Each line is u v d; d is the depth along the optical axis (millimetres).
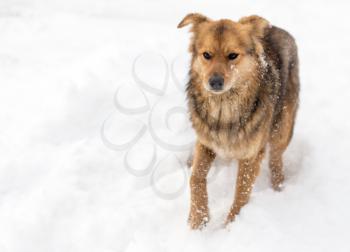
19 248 4438
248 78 4617
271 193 5133
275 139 5422
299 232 4492
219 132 4789
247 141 4762
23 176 5324
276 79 5004
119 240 4617
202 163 4977
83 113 6324
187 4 10711
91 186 5324
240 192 4898
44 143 5824
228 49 4477
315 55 8641
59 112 6211
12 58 7633
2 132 5957
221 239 4551
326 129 6375
